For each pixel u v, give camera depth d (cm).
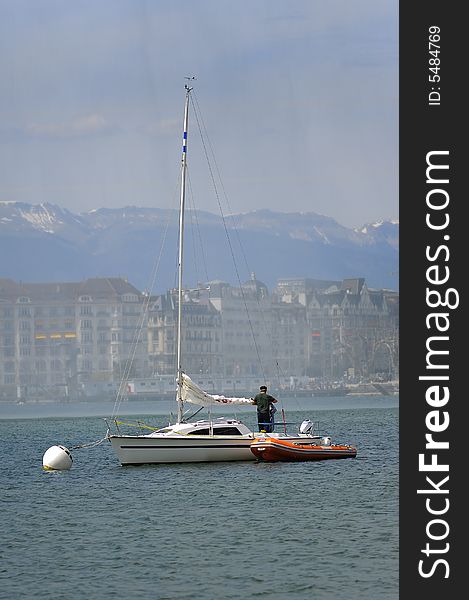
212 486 16538
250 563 10731
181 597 9444
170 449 18750
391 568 10394
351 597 9400
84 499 15738
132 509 14588
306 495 15438
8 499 16062
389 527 12594
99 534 12662
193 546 11700
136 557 11156
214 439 18950
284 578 10069
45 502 15588
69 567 10750
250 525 13000
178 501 15150
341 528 12594
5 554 11512
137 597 9469
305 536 12125
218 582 9962
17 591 9794
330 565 10569
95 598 9475
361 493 15550
